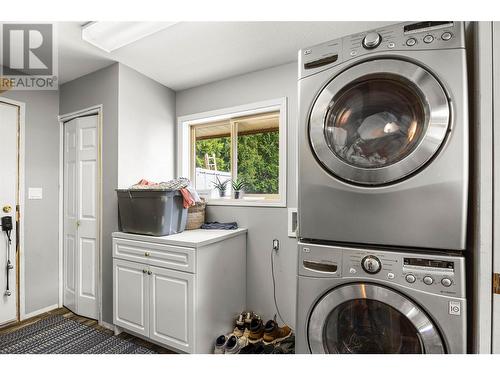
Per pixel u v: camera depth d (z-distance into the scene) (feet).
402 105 3.25
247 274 7.32
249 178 7.95
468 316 3.14
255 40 5.88
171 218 6.23
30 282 7.59
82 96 7.63
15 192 7.29
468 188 3.01
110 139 6.94
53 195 8.17
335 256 3.47
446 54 2.97
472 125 3.10
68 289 8.13
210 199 8.02
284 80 6.91
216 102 7.91
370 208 3.29
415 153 3.03
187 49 6.22
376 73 3.26
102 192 7.10
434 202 2.97
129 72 7.09
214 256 5.96
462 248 2.85
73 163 7.98
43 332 6.73
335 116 3.64
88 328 6.94
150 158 7.67
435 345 2.93
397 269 3.13
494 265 2.75
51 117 8.13
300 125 3.80
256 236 7.24
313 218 3.66
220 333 6.14
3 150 7.07
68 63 6.87
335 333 3.58
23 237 7.43
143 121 7.47
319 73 3.68
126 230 6.54
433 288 2.96
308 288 3.64
